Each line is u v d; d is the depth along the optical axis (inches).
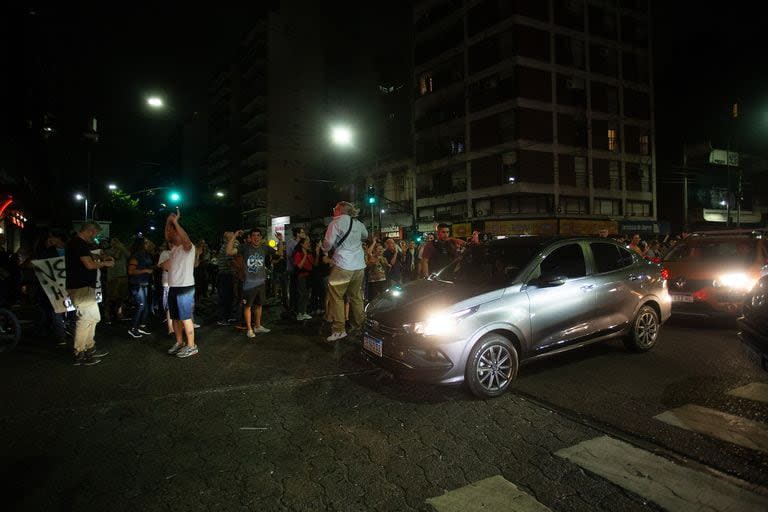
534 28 1227.9
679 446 136.9
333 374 209.3
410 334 173.3
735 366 214.5
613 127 1350.9
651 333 240.5
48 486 119.3
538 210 1237.7
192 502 112.3
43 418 162.6
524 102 1203.2
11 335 259.4
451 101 1407.5
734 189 1496.1
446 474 123.8
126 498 114.0
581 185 1285.7
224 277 343.0
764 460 128.3
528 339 189.5
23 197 725.3
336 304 262.5
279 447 140.6
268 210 2156.7
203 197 2994.6
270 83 2174.0
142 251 299.1
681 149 1477.6
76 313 229.3
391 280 428.1
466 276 214.4
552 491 114.7
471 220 1255.5
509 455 133.6
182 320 243.0
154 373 213.2
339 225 261.7
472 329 174.1
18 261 389.4
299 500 112.8
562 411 164.4
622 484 117.0
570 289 205.0
